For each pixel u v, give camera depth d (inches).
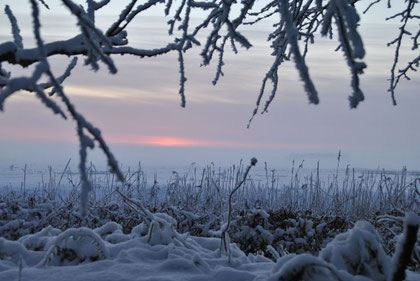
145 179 300.4
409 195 264.7
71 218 227.9
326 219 257.3
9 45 83.0
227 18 80.4
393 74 164.1
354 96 59.6
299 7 136.6
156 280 107.0
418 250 111.2
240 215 244.4
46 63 50.2
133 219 242.2
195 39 88.6
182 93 90.6
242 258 142.9
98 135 51.5
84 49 90.8
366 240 99.5
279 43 138.9
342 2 59.7
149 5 94.9
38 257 126.2
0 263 119.5
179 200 283.6
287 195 307.7
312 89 55.6
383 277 95.7
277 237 228.4
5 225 191.3
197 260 122.1
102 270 114.8
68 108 50.5
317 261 89.3
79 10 57.7
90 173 278.4
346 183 315.9
